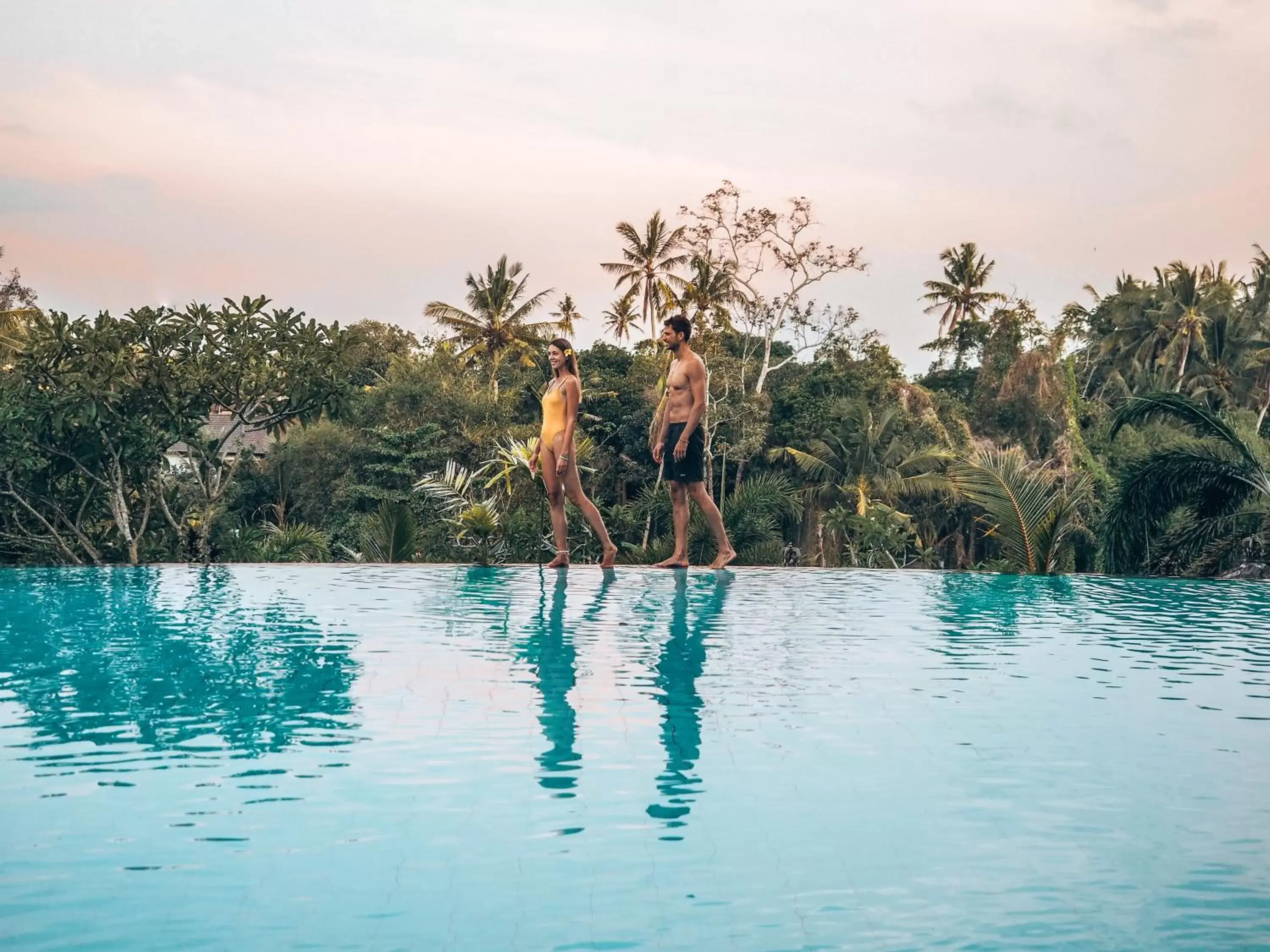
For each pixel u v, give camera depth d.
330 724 4.83
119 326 20.11
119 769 4.16
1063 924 2.91
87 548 20.81
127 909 2.96
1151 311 54.72
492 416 43.03
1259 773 4.24
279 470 41.81
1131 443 37.59
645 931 2.84
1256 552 15.62
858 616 8.54
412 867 3.24
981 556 42.00
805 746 4.55
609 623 7.87
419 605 8.78
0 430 19.14
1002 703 5.38
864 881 3.18
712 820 3.66
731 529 25.30
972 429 46.03
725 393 42.16
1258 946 2.80
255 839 3.45
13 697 5.34
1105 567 15.89
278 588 10.07
